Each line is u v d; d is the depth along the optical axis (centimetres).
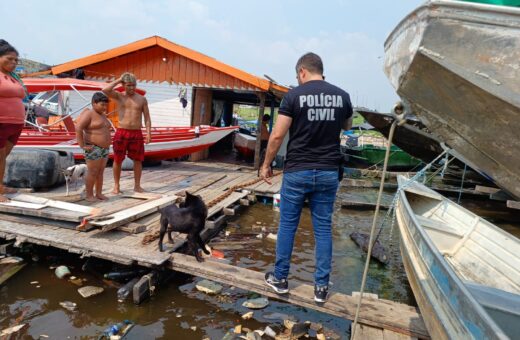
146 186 788
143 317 377
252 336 346
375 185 1235
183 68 1215
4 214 526
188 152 1138
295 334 354
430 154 1267
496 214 994
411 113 282
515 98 215
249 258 546
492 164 282
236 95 1644
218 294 431
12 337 328
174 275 471
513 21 205
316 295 348
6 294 401
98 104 548
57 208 509
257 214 773
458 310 253
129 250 438
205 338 348
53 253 504
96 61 1204
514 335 259
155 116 1273
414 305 446
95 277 452
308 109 310
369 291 475
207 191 814
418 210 682
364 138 2605
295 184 324
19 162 626
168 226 471
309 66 330
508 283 416
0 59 471
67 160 727
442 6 208
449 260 502
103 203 586
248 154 1418
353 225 779
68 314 371
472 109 245
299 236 674
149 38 1160
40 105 1149
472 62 216
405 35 239
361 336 320
